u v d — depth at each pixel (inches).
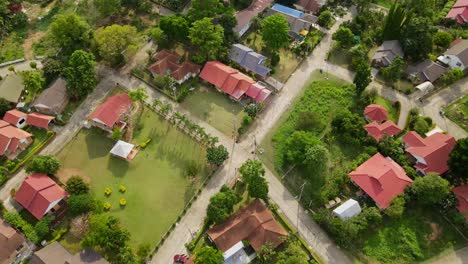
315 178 3329.2
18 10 4867.1
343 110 3656.5
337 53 4384.8
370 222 3021.7
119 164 3508.9
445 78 3922.2
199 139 3641.7
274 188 3307.1
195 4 4414.4
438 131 3535.9
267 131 3690.9
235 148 3572.8
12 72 4249.5
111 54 4121.6
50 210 3171.8
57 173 3459.6
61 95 3873.0
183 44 4520.2
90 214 3083.2
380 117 3609.7
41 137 3710.6
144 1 4943.4
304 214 3139.8
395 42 4252.0
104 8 4549.7
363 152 3454.7
